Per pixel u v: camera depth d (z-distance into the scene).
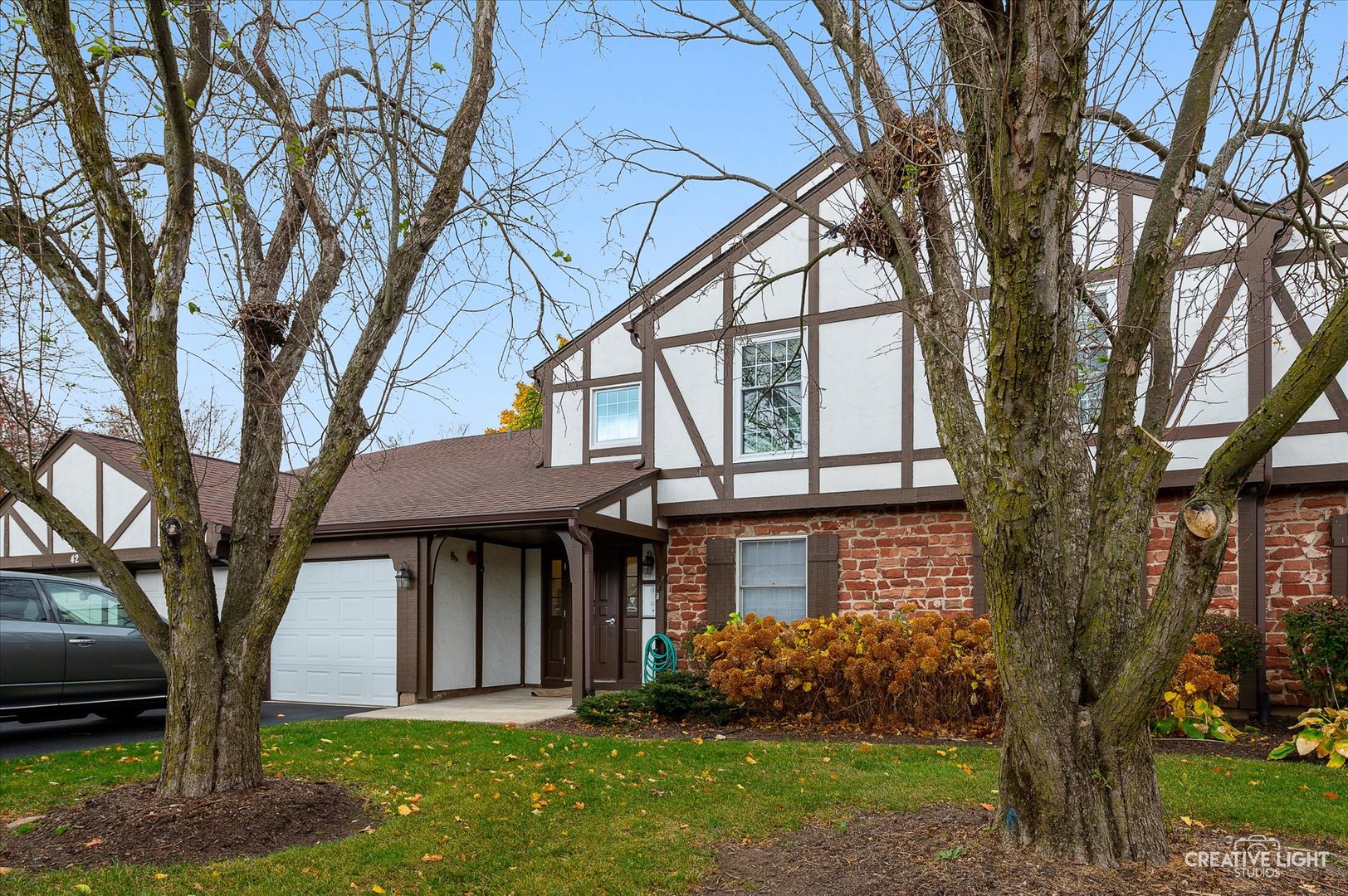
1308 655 8.61
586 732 9.29
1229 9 4.31
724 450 12.31
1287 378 3.55
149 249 6.15
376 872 4.68
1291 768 6.89
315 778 6.55
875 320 11.56
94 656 9.27
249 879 4.53
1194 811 5.50
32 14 5.41
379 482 15.01
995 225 3.87
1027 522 4.07
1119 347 4.52
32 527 15.55
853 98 5.33
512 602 14.41
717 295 12.59
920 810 5.57
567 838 5.27
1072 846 4.27
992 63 4.08
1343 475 9.31
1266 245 9.38
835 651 9.15
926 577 11.19
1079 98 3.81
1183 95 4.49
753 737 8.74
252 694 5.76
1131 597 4.39
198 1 5.83
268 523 6.16
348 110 6.45
